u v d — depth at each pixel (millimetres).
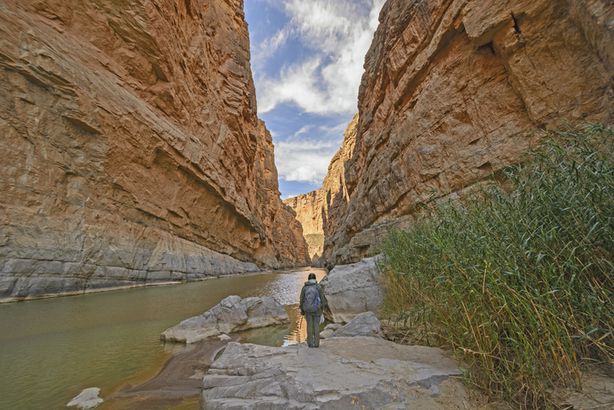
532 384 2990
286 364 4086
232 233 33438
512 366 3223
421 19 17141
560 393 2910
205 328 7836
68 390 4539
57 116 13047
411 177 16750
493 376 3332
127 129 16531
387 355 4438
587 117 8719
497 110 11906
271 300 10164
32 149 11977
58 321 8188
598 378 2994
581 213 3615
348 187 42156
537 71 10031
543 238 3584
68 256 12445
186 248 21859
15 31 11703
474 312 3721
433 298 4988
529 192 4301
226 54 37219
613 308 3170
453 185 13492
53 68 12773
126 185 16781
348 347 4852
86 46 15758
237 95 37438
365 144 29781
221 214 29688
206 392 4047
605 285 3459
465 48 13547
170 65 21016
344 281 9570
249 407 3379
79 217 13562
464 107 13438
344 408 3094
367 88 32406
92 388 4578
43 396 4332
